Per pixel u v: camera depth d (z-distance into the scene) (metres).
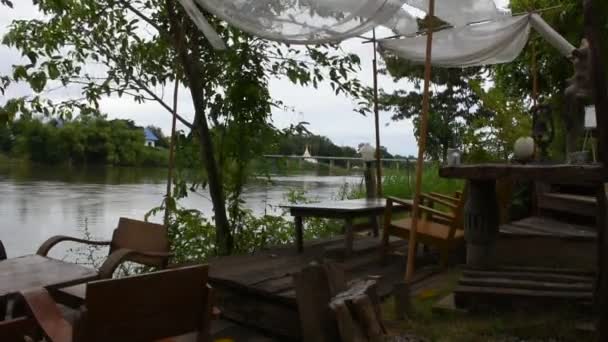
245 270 4.73
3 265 3.25
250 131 6.04
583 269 4.45
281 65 6.20
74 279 2.95
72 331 2.24
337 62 6.19
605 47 4.46
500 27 6.36
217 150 6.20
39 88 5.53
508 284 3.93
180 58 5.73
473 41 6.64
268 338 3.99
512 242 5.09
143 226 4.10
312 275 3.16
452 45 6.76
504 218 6.04
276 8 4.25
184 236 5.90
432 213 5.22
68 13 5.68
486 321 3.69
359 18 4.26
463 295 3.88
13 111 5.56
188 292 2.45
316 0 4.22
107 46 5.98
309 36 4.38
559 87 8.27
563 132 7.50
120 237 4.21
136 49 6.00
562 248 4.92
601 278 3.06
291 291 4.00
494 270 4.33
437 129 13.33
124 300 2.23
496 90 9.12
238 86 5.94
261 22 4.30
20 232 6.47
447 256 5.15
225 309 4.36
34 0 5.55
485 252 4.45
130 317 2.26
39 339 2.68
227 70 6.09
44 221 7.05
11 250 5.75
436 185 10.16
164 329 2.38
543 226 5.62
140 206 8.17
